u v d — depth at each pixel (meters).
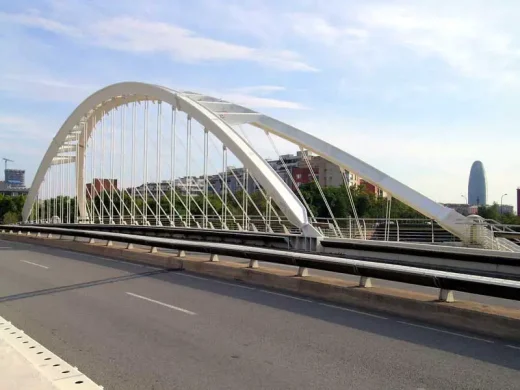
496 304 10.47
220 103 33.22
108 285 12.54
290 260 12.21
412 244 18.88
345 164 26.11
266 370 5.89
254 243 26.05
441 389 5.29
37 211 60.38
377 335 7.59
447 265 16.45
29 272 15.24
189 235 31.19
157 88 35.69
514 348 6.94
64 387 4.60
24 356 5.39
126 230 39.34
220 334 7.58
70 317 8.78
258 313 9.13
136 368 5.97
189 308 9.58
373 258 18.88
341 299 10.26
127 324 8.23
